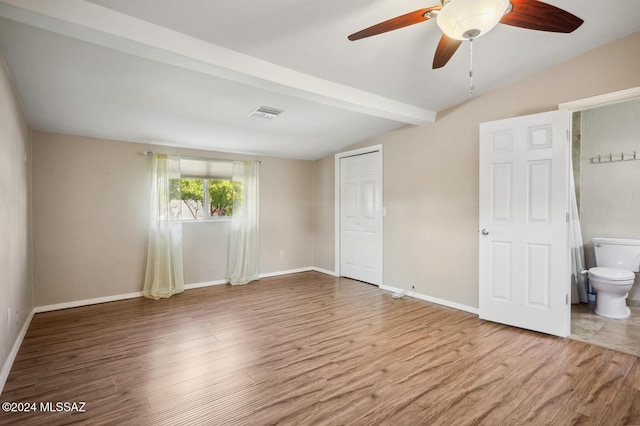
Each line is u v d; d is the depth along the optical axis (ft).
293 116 11.62
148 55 6.75
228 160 16.06
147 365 7.61
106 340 9.07
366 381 6.86
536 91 9.59
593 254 12.67
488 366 7.44
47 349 8.48
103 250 12.82
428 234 12.62
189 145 14.55
